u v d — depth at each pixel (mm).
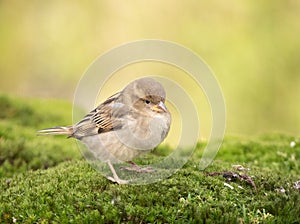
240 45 23125
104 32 24688
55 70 25125
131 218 8047
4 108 17375
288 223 8266
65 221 8094
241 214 8266
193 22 23797
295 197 8758
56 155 12852
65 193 8750
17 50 25562
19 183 9852
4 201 9047
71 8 25609
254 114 22391
